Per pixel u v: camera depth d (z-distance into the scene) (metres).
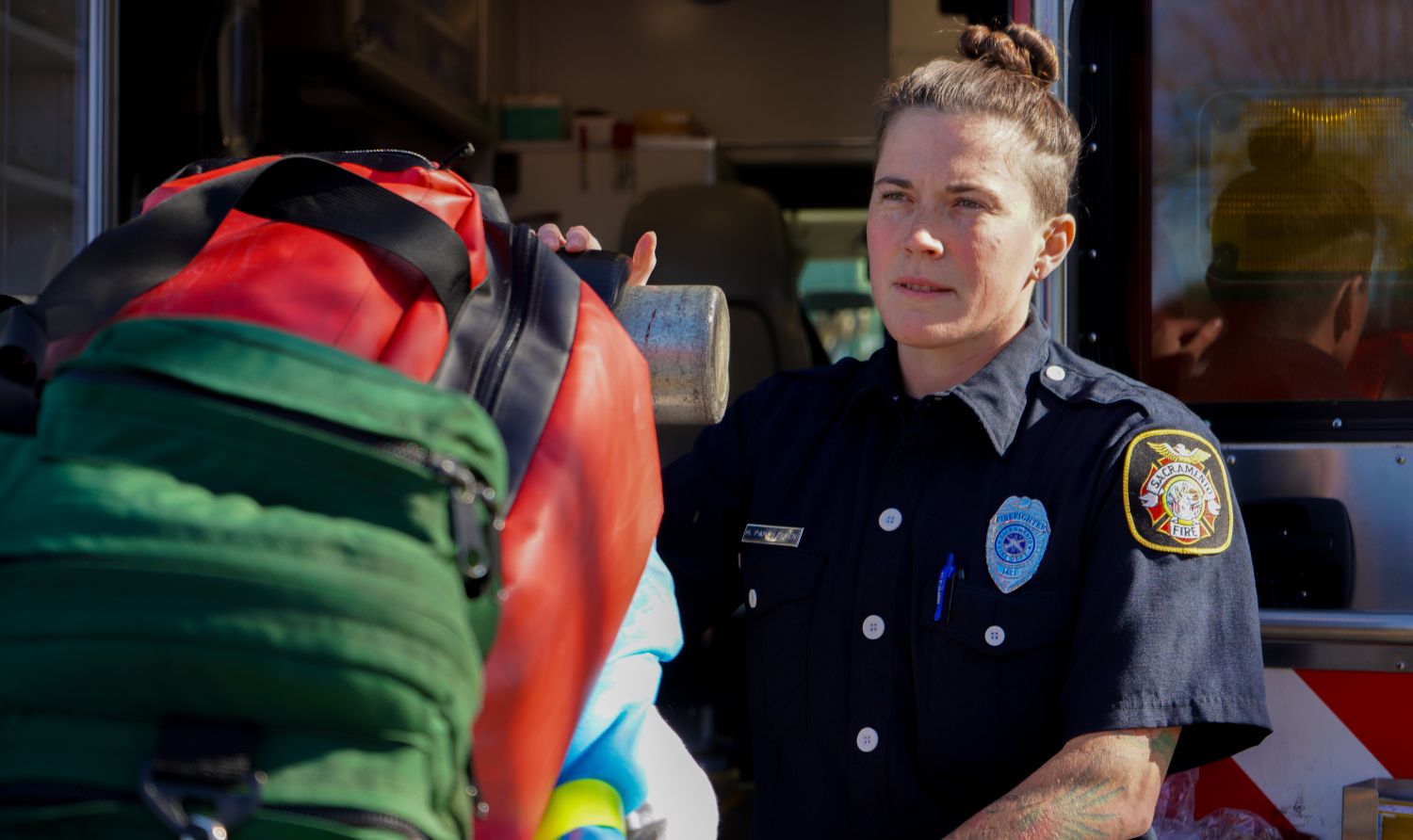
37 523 0.78
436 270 0.99
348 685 0.77
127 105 2.63
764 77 6.00
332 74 4.34
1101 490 1.48
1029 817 1.36
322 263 0.98
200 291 0.96
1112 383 1.59
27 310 0.95
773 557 1.64
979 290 1.52
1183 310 1.99
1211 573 1.45
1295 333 1.96
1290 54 1.97
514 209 5.75
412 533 0.82
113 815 0.76
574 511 0.98
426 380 0.97
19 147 2.31
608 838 1.04
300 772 0.78
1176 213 2.00
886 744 1.53
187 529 0.77
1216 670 1.43
